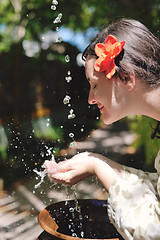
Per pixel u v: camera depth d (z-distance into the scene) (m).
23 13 4.50
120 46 0.77
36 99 5.40
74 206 1.02
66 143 4.02
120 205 0.77
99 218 1.00
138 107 0.83
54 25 4.82
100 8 4.49
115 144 4.00
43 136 3.89
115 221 0.78
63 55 6.01
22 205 2.09
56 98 5.94
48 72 5.98
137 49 0.80
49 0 4.47
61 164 0.92
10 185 2.50
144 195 0.79
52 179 0.92
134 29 0.84
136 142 3.41
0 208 2.03
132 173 0.91
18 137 3.68
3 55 4.84
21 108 4.82
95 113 5.89
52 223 0.95
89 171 0.88
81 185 2.51
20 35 4.58
